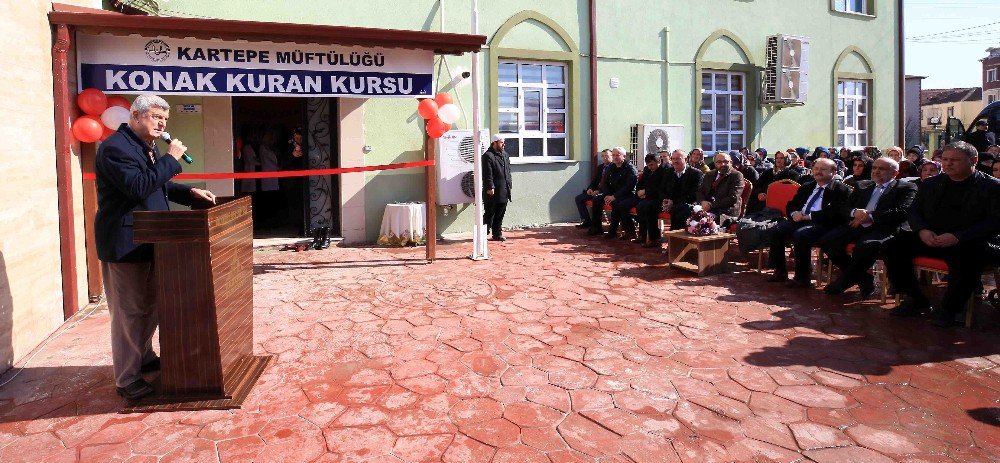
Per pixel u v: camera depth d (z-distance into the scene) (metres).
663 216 8.16
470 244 8.68
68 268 5.03
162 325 3.33
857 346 4.20
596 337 4.46
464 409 3.29
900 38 14.38
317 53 6.55
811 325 4.68
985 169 9.39
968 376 3.66
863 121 14.22
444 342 4.39
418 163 7.26
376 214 8.95
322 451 2.86
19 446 2.94
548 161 10.40
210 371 3.37
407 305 5.39
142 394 3.42
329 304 5.44
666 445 2.88
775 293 5.68
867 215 5.22
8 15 4.20
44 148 4.73
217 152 7.96
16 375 3.83
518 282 6.24
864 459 2.74
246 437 3.00
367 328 4.73
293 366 3.94
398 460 2.77
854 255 5.28
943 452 2.79
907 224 5.14
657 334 4.51
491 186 8.63
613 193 9.26
